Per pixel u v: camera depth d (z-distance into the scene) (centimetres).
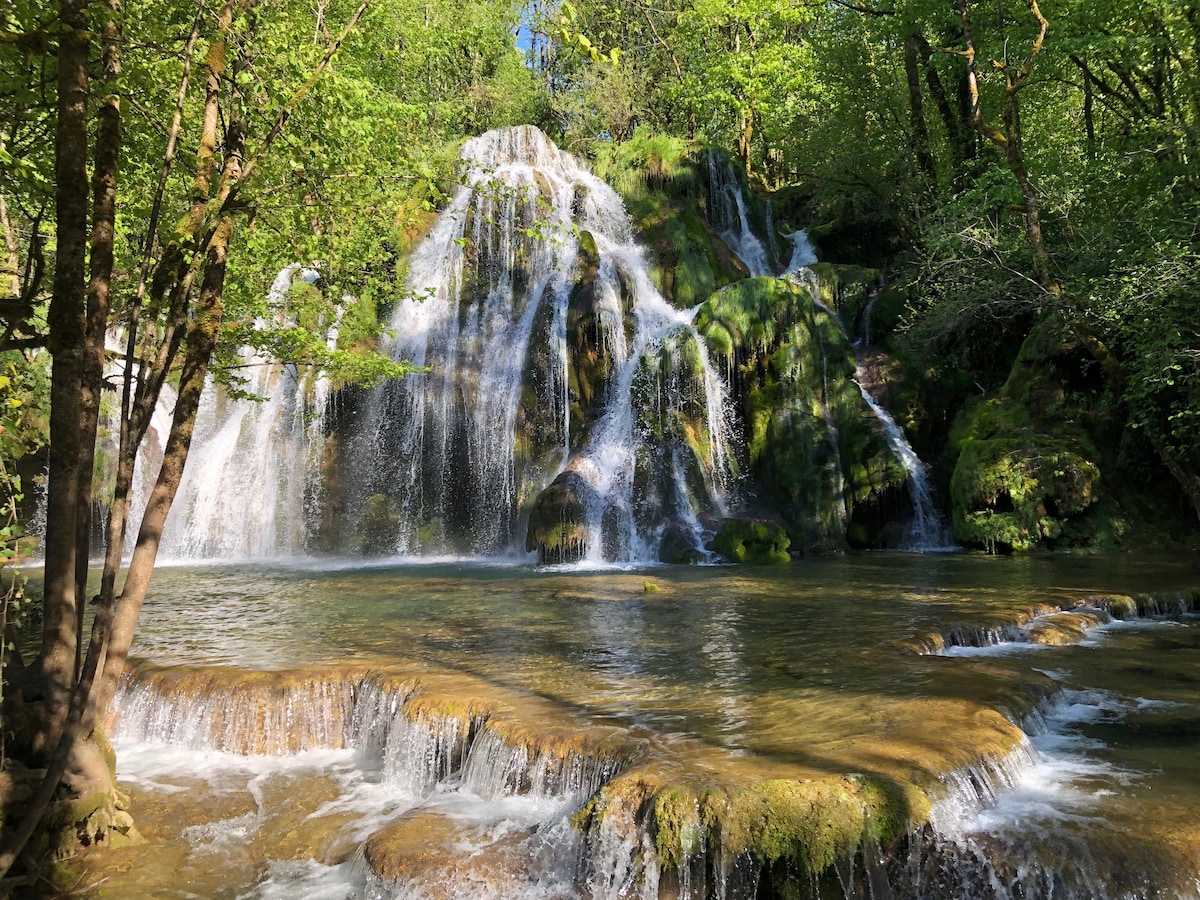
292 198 881
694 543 1833
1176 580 1300
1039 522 1741
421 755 727
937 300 2092
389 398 2342
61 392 551
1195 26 1678
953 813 531
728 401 2070
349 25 812
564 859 543
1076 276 1723
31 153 756
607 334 2208
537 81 3838
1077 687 806
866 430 2038
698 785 519
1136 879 480
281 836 646
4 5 555
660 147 2862
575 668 845
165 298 681
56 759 520
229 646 984
